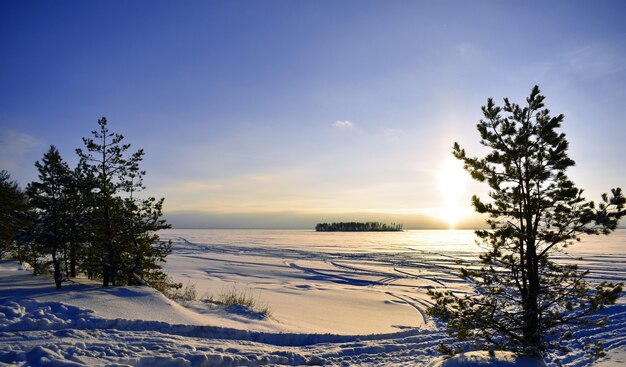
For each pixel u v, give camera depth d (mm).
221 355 8477
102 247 15594
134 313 10828
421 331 13992
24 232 14766
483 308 8602
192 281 26938
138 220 16359
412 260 53719
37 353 7492
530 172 8242
